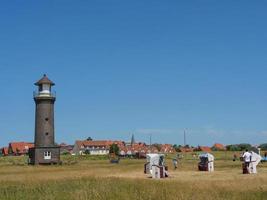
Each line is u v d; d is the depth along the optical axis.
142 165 86.38
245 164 54.06
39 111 101.31
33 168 77.44
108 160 124.81
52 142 101.31
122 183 33.47
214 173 55.91
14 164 101.88
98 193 25.73
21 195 27.23
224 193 26.19
